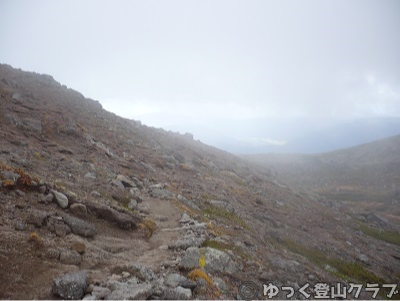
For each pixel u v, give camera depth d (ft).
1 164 52.95
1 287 27.78
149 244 52.39
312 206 201.77
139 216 65.21
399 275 103.76
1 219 38.96
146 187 95.71
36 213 42.98
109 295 29.48
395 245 159.43
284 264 60.59
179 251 49.67
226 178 181.27
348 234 148.66
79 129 129.39
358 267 95.86
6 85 152.66
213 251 49.39
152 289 32.63
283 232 108.78
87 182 74.23
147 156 145.18
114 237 49.60
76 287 29.76
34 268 32.32
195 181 135.54
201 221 73.87
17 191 47.70
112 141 142.82
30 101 141.90
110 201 66.49
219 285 40.29
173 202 84.12
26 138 94.43
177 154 181.16
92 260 38.78
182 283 36.19
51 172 70.95
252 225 99.04
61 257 35.94
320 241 113.91
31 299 27.55
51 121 120.06
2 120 98.63
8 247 33.86
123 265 37.86
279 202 167.94
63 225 43.47
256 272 50.16
